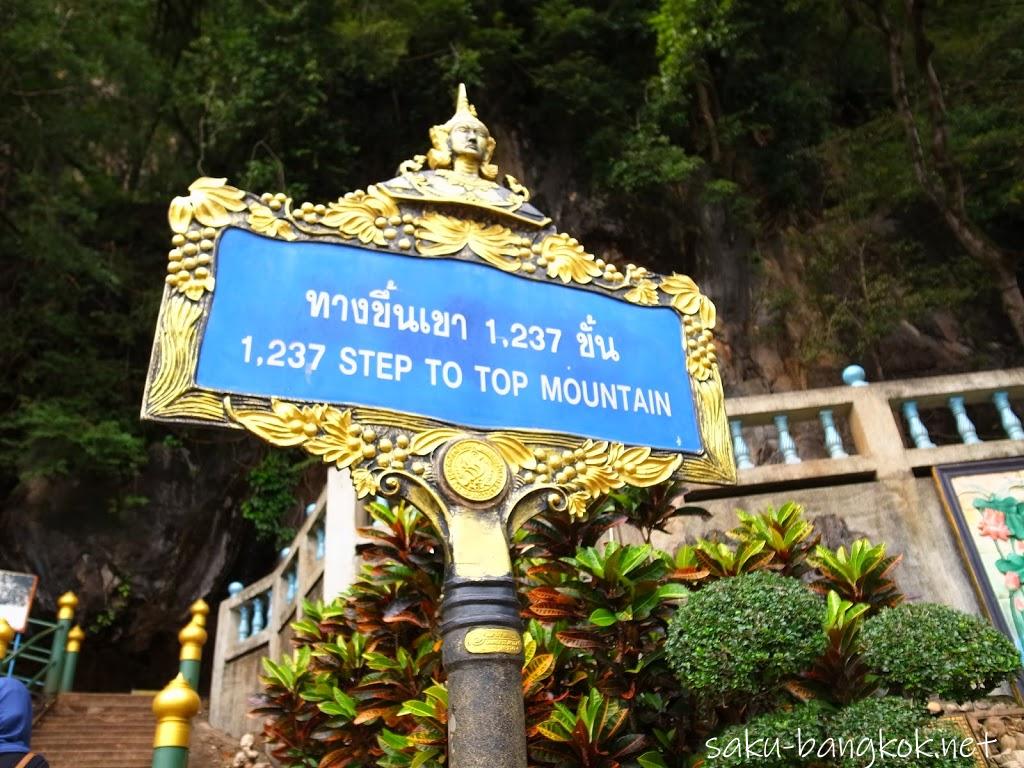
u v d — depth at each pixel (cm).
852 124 1777
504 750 236
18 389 1404
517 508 278
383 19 1534
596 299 337
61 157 1475
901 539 593
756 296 1580
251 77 1443
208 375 257
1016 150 1444
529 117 1700
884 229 1557
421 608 417
